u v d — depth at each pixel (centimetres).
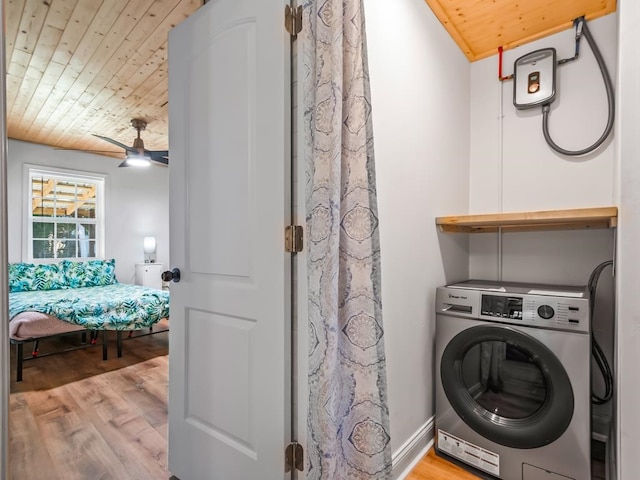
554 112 217
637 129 99
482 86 242
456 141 225
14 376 291
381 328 120
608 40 198
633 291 100
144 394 255
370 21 142
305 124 117
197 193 154
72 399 246
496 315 157
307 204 116
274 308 124
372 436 116
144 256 567
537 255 218
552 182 217
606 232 197
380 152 148
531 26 211
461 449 166
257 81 131
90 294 387
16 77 299
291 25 127
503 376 159
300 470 123
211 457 144
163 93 330
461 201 232
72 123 405
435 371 180
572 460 136
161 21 229
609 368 179
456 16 201
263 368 127
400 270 161
